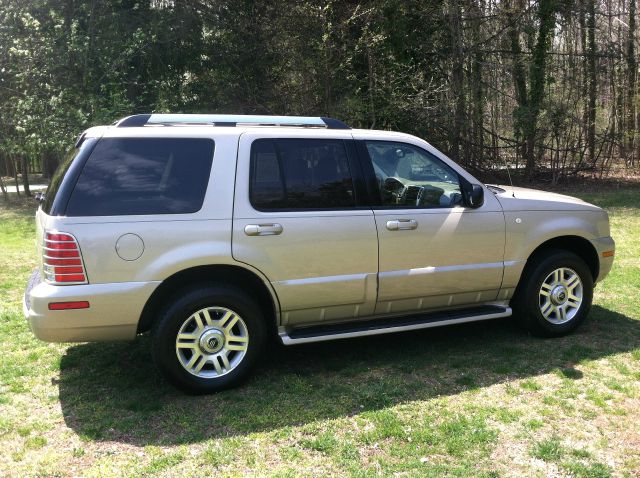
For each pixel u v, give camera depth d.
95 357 4.59
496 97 16.81
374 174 4.25
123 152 3.67
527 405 3.64
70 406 3.72
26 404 3.75
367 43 14.18
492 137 17.42
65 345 4.88
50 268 3.46
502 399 3.74
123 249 3.53
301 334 4.07
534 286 4.74
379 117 15.10
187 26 15.38
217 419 3.51
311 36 14.40
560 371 4.13
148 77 15.98
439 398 3.76
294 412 3.59
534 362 4.35
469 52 15.95
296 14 14.49
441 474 2.89
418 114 15.20
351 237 4.06
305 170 4.04
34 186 27.34
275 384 4.03
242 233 3.77
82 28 15.30
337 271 4.05
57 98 14.41
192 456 3.10
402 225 4.20
